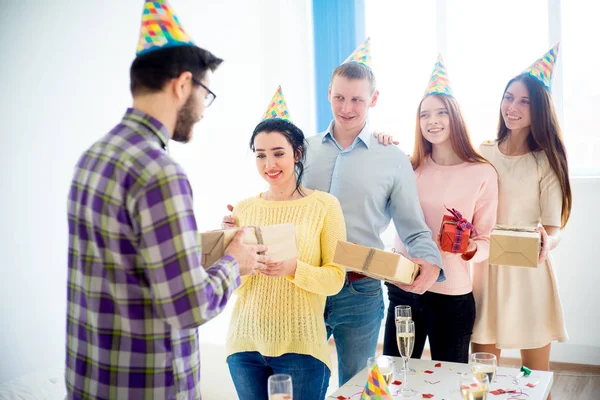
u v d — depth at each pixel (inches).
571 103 149.8
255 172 170.6
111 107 137.8
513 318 98.5
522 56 152.3
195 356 54.4
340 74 89.4
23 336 121.5
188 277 47.9
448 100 96.0
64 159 128.7
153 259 47.5
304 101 174.6
